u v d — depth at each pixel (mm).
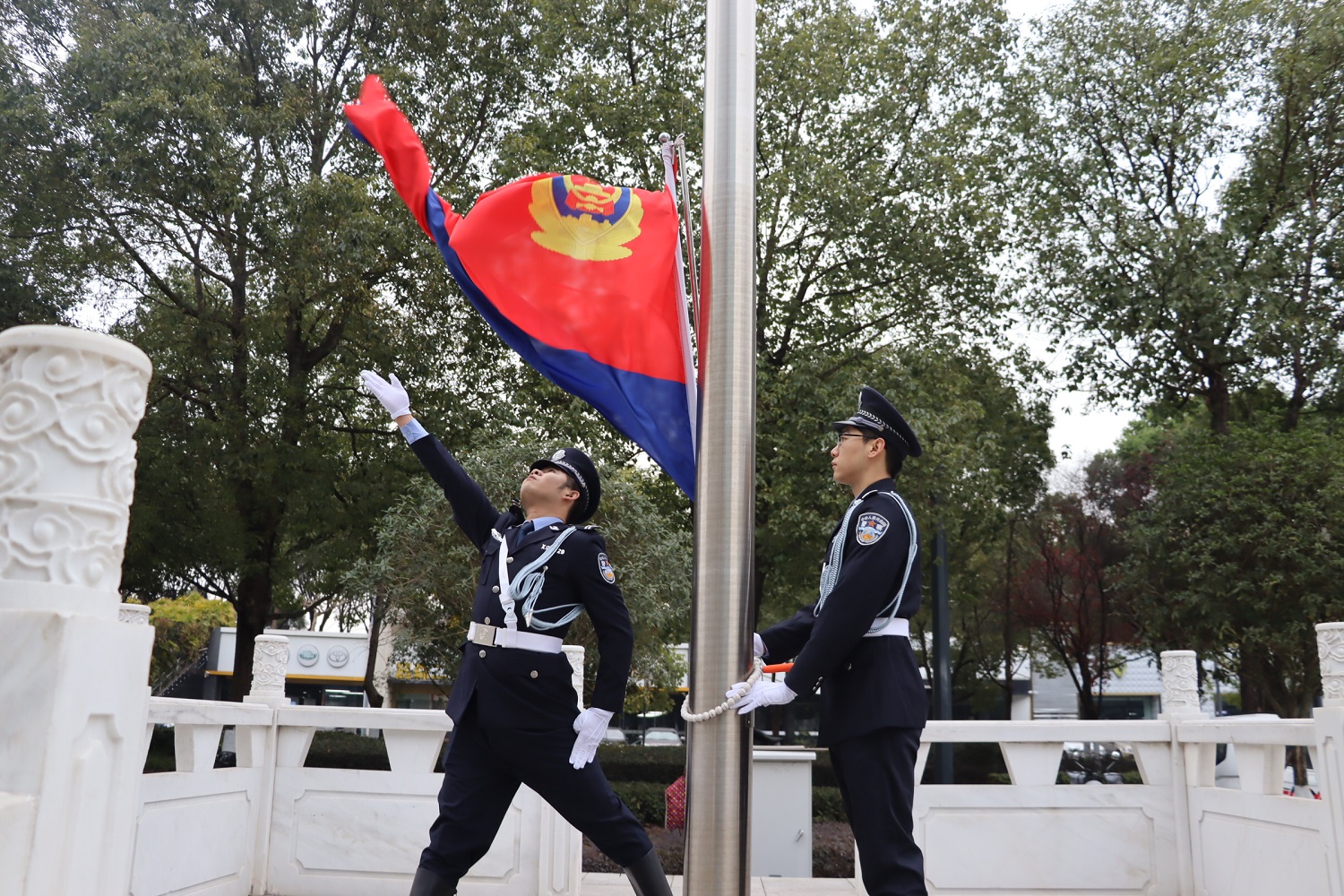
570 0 14109
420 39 14242
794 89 13422
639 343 3566
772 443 12797
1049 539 18625
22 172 12016
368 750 13555
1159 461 15336
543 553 3543
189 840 4621
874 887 3053
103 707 1636
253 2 13148
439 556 10047
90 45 12102
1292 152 14523
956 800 5305
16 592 1637
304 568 15594
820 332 14188
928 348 13719
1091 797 5301
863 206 13172
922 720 3131
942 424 12305
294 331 14148
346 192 11930
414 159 3717
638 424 3514
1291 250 14062
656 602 9914
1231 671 14703
